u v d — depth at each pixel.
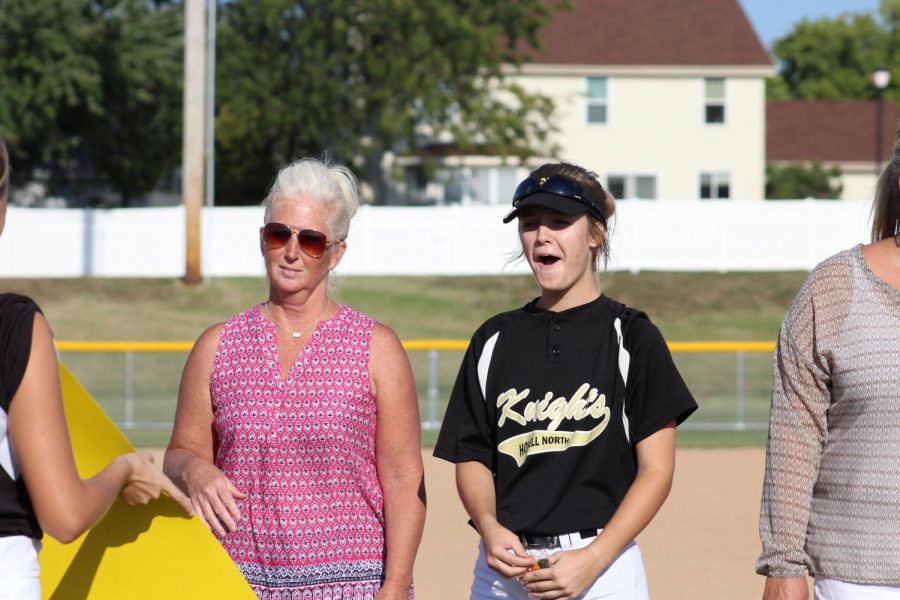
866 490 6.09
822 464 6.35
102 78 65.75
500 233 56.56
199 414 7.26
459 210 56.66
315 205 7.07
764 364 37.34
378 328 7.24
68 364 35.12
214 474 6.88
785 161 92.06
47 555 6.60
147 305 49.00
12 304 5.29
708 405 31.33
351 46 65.25
